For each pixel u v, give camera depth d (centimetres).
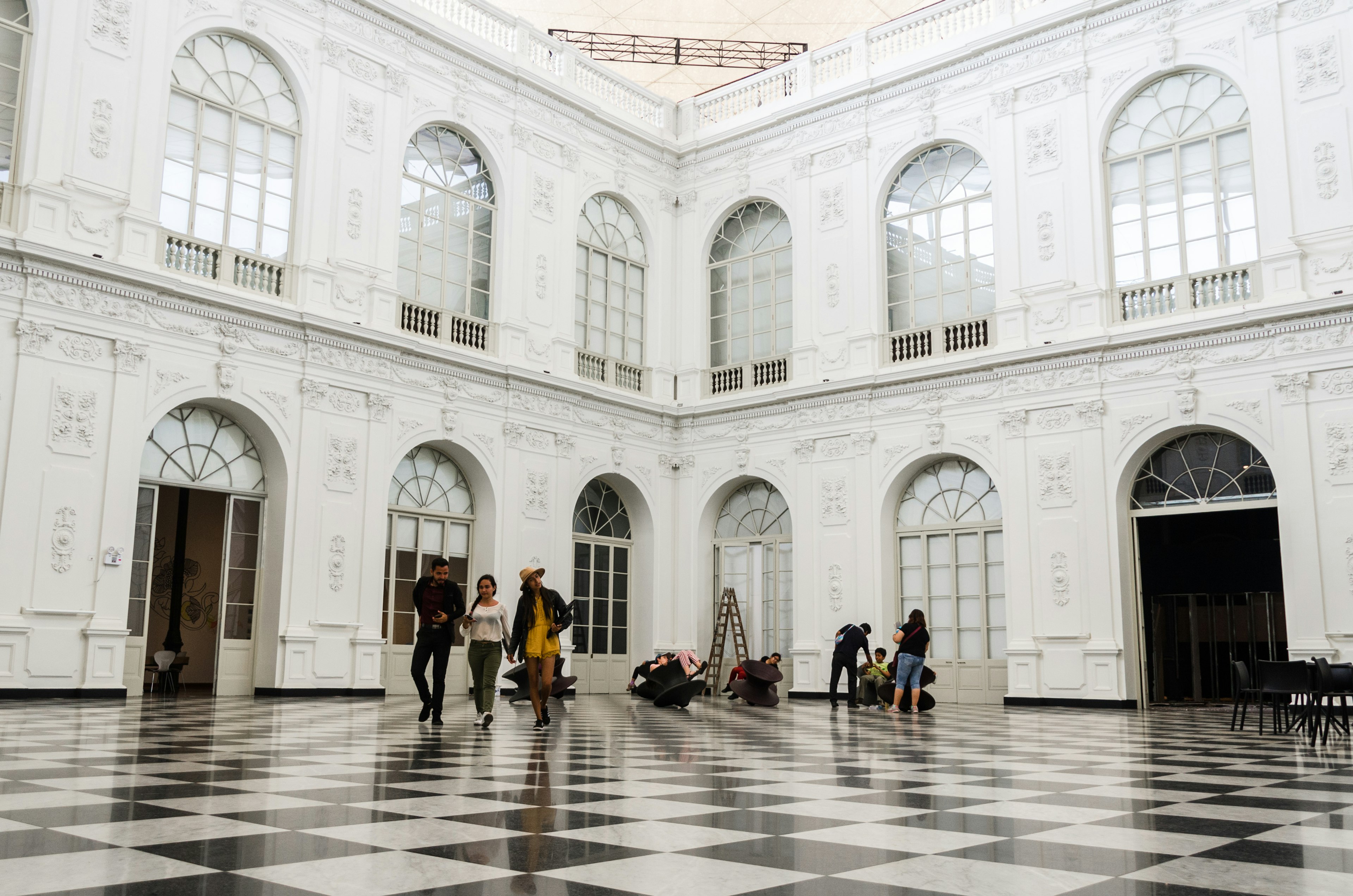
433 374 1666
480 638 936
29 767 518
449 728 891
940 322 1773
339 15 1611
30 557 1220
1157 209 1577
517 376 1766
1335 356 1380
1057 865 298
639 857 304
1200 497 1502
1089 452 1566
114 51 1352
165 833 330
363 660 1521
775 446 1917
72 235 1289
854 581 1780
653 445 2017
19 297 1238
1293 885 272
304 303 1516
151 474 1377
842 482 1819
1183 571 1628
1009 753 709
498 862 293
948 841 337
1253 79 1491
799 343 1908
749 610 1955
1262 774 568
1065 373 1600
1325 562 1357
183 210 1424
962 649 1697
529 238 1845
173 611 1872
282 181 1541
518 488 1766
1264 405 1430
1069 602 1554
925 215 1816
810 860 303
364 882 265
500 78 1828
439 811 390
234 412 1451
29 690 1207
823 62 1967
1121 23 1619
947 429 1714
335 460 1524
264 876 269
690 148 2114
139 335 1337
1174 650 1764
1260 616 1736
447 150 1767
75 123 1306
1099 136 1625
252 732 795
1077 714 1327
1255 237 1484
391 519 1641
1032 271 1659
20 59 1287
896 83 1844
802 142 1958
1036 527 1600
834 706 1467
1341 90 1418
